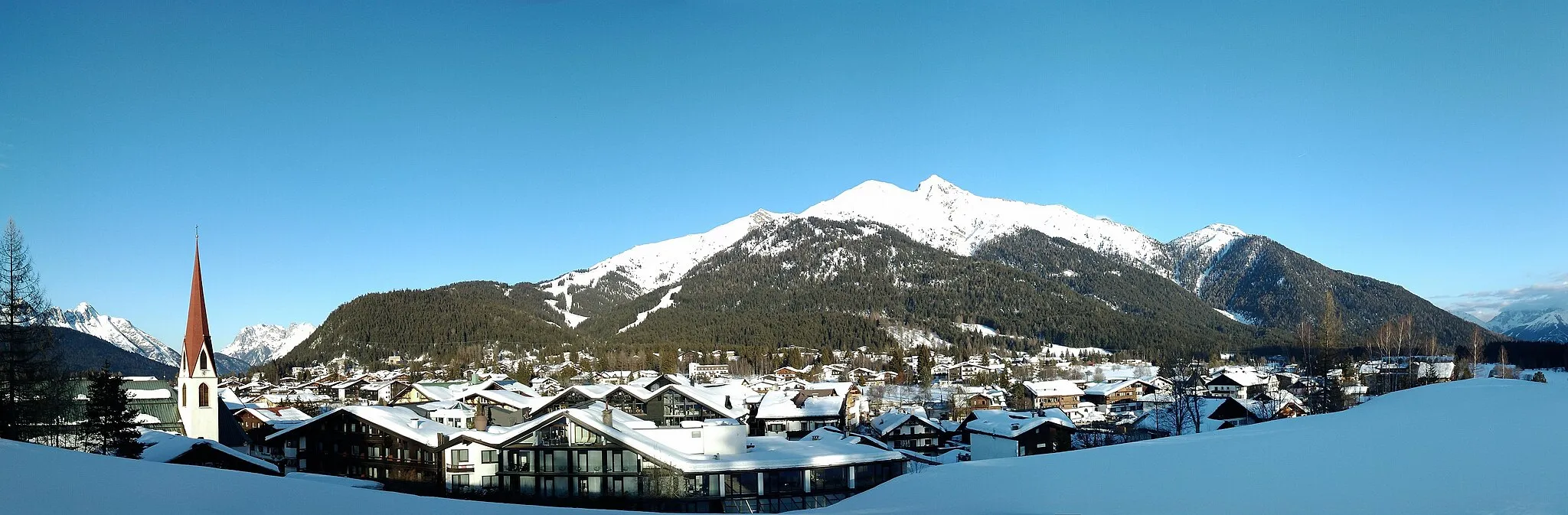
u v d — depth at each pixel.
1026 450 86.38
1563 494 22.94
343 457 76.25
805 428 116.31
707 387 142.38
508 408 90.81
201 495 26.92
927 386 177.50
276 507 25.84
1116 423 120.50
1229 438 42.81
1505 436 33.75
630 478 58.66
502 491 58.75
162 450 56.62
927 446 93.50
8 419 52.53
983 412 101.75
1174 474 31.84
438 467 66.31
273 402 161.25
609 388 118.31
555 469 60.12
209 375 82.56
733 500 54.72
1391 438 36.03
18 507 23.02
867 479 57.62
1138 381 164.75
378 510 26.20
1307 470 30.34
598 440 59.53
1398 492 25.00
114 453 57.50
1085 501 27.97
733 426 59.41
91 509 23.34
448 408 92.25
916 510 28.97
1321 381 119.62
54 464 31.02
